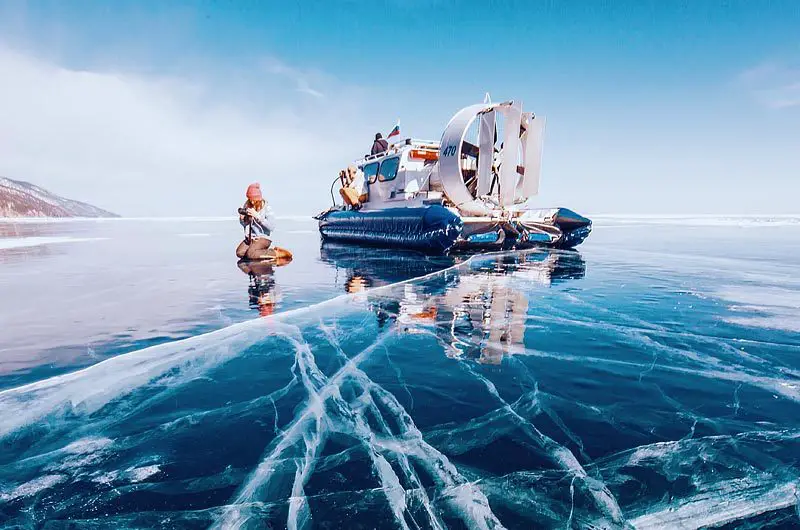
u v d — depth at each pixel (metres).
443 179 10.51
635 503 1.53
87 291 5.74
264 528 1.41
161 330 3.82
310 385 2.60
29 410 2.28
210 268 8.14
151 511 1.51
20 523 1.45
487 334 3.67
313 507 1.51
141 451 1.89
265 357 3.11
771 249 12.04
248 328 3.89
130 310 4.60
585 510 1.49
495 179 11.19
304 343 3.43
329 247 13.10
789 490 1.59
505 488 1.62
